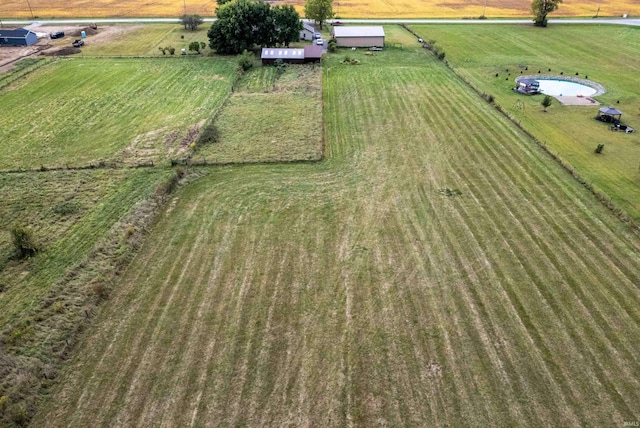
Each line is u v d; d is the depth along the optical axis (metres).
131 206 31.48
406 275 25.33
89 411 18.22
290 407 18.39
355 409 18.33
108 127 44.41
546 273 25.36
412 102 49.59
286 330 22.02
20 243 26.47
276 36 69.56
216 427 17.61
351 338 21.55
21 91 53.69
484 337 21.55
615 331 21.77
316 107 48.31
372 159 37.66
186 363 20.31
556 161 36.97
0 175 35.59
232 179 34.97
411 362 20.33
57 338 21.31
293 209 31.23
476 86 54.78
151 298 23.92
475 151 38.75
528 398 18.69
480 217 30.14
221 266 26.17
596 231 28.66
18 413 17.61
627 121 44.62
